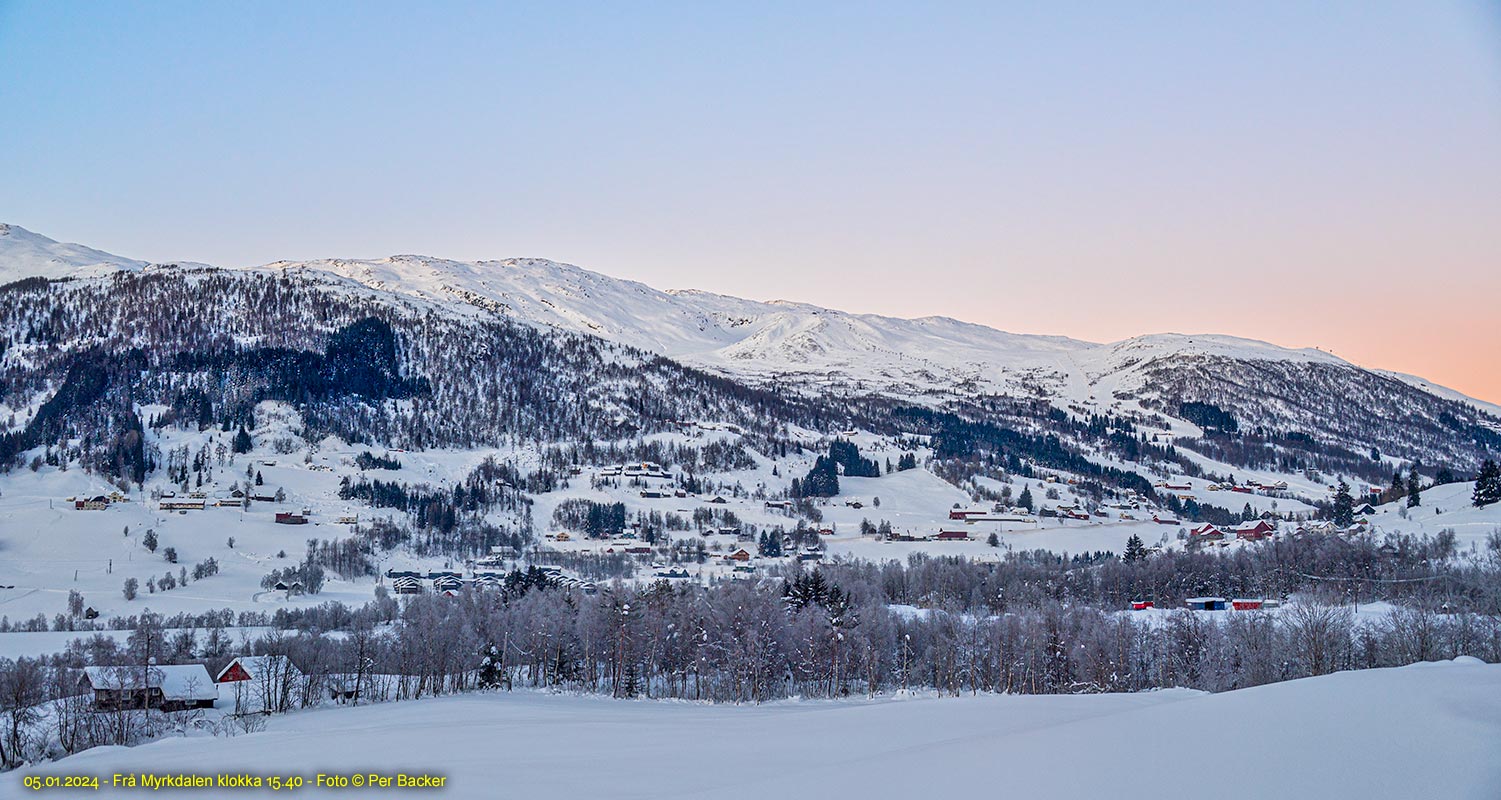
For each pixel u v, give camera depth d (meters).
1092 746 36.16
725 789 37.34
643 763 51.72
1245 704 40.72
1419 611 128.00
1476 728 32.22
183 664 138.75
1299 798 27.80
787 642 153.38
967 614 191.38
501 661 161.00
